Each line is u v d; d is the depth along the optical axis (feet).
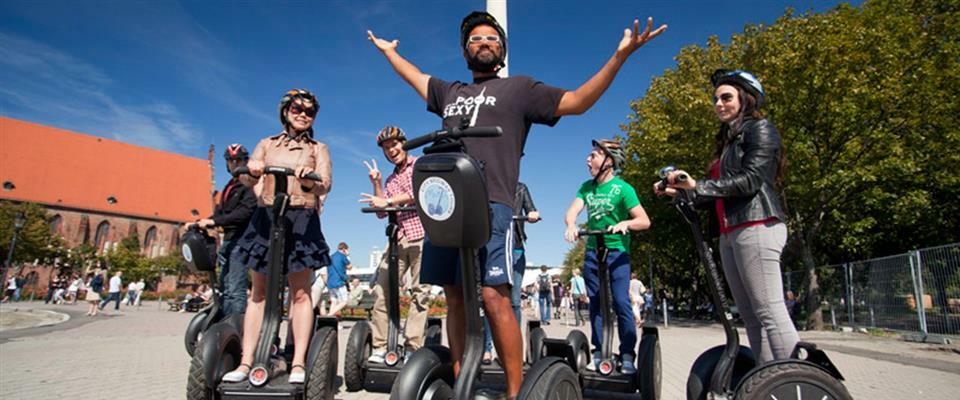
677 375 20.99
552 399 6.93
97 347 28.96
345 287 37.37
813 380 7.98
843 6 63.36
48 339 33.68
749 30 64.49
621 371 13.67
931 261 38.29
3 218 160.56
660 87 71.87
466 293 6.84
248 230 12.19
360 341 15.67
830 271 54.03
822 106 52.26
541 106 8.39
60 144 223.71
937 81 52.85
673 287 122.52
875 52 52.85
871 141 54.03
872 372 22.63
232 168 16.05
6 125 213.87
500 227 7.74
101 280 69.41
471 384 6.66
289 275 12.01
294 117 12.75
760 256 9.04
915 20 59.77
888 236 67.77
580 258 223.10
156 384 17.58
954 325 35.83
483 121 8.29
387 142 17.61
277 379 11.42
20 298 127.54
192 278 224.33
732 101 9.96
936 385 19.22
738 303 10.12
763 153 9.07
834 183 52.85
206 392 10.46
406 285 20.12
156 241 232.73
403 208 13.88
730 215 9.32
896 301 42.57
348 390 15.66
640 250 96.89
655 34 7.39
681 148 65.21
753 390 8.12
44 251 173.17
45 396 15.20
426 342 17.70
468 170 6.31
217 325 11.16
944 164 55.26
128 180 234.99
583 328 53.06
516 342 7.80
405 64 10.52
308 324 11.78
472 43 9.02
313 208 12.30
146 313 77.41
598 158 16.03
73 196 215.31
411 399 7.13
